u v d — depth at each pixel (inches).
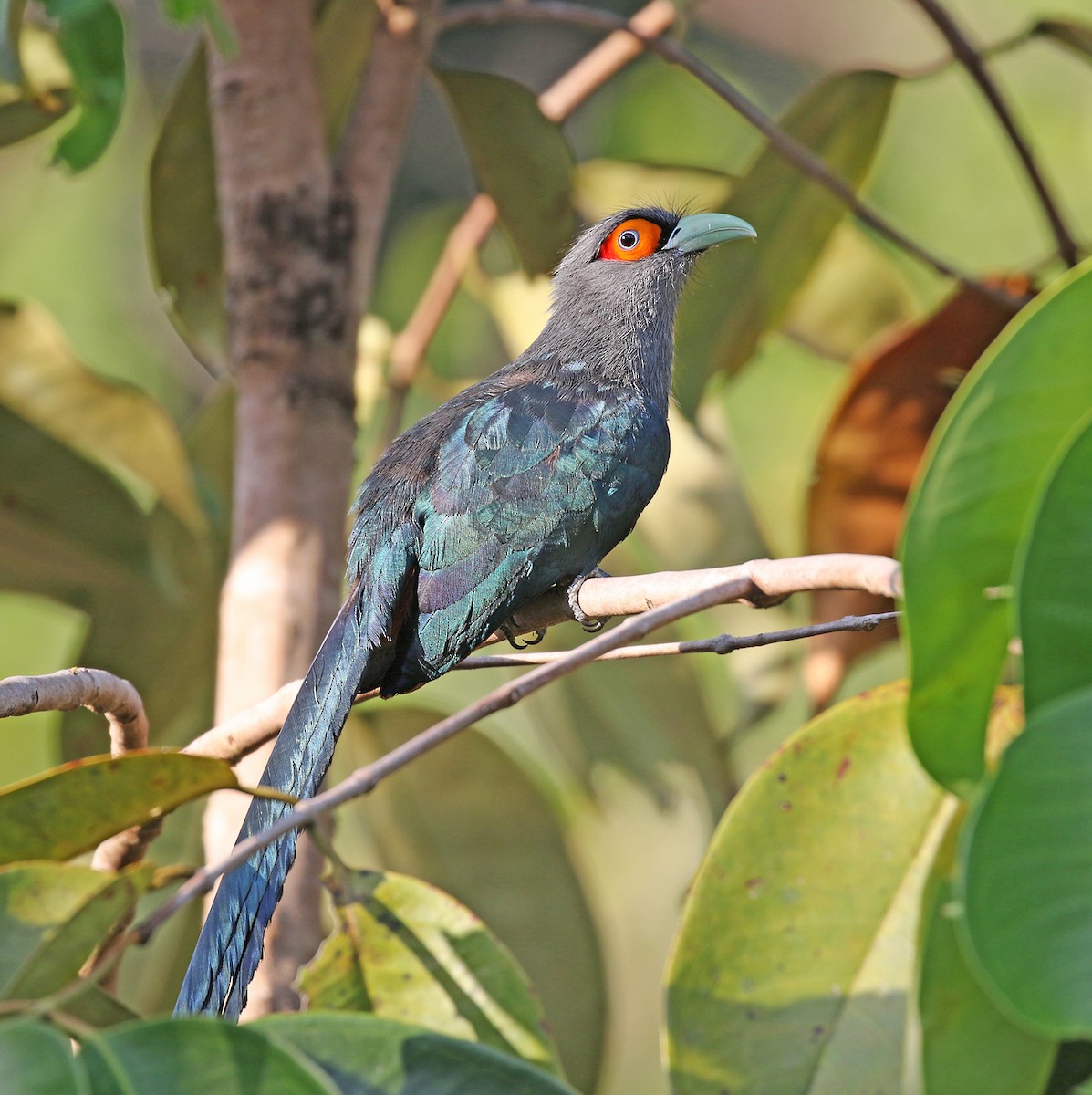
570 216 488.7
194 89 461.4
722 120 698.2
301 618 387.2
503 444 365.4
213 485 525.0
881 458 456.1
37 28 433.1
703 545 541.0
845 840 258.2
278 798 226.1
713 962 254.1
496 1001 266.1
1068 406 187.8
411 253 619.8
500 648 581.6
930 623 195.8
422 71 433.7
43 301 703.7
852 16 813.2
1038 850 171.3
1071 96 714.2
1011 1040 218.4
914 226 695.1
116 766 214.5
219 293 486.0
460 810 462.9
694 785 543.2
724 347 496.1
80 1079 166.7
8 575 497.0
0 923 207.6
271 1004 365.1
